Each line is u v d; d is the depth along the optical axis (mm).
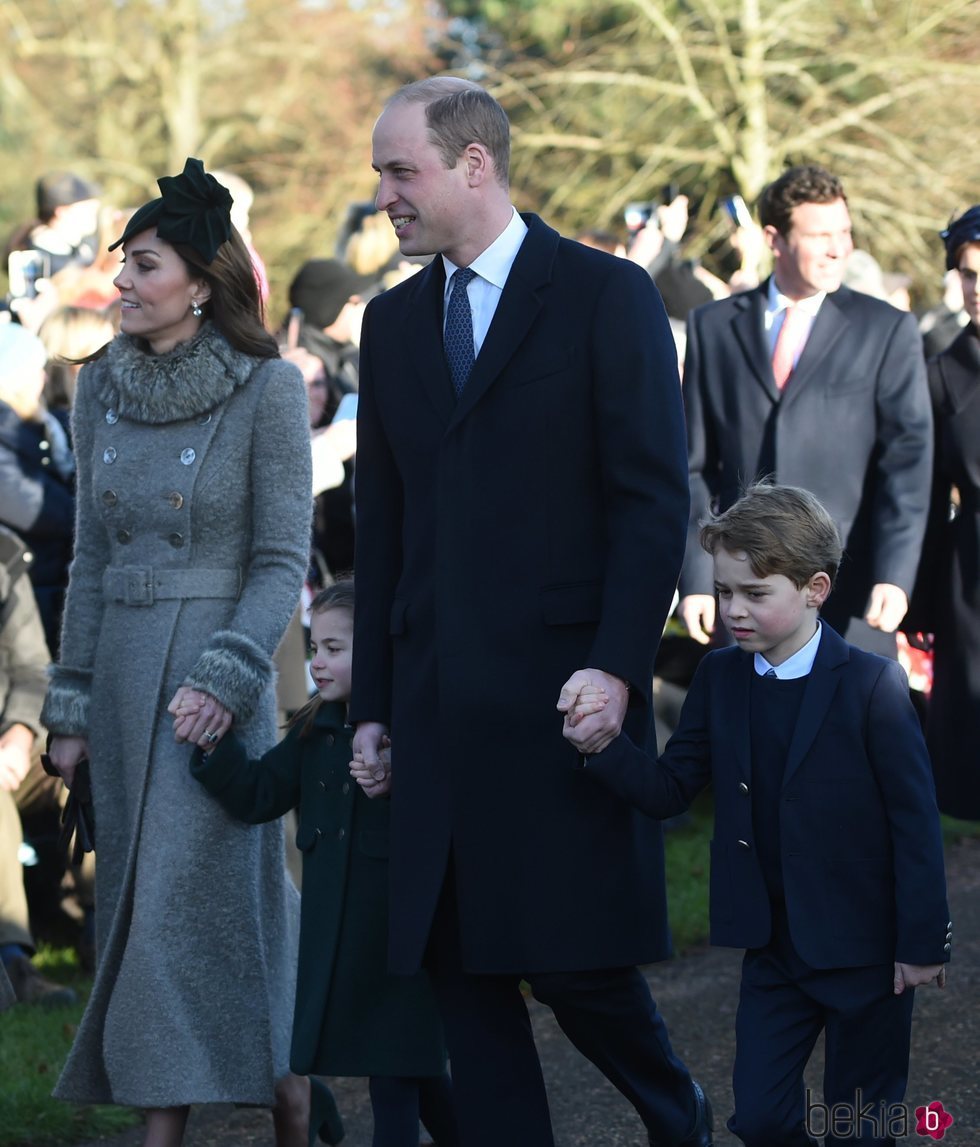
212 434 7891
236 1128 9148
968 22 34562
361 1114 9242
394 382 7035
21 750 10773
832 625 10844
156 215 7828
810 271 10734
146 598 7887
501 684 6676
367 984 7516
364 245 15562
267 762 7840
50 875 12555
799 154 35312
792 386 10797
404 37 45531
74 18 46281
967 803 11336
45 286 13422
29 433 11711
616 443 6656
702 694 7199
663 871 7039
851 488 10781
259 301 8125
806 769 6812
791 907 6762
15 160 45781
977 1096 8844
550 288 6785
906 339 10812
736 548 6820
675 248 16766
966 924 12117
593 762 6547
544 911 6668
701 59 35875
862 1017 6738
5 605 10977
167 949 7664
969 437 11109
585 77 35750
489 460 6738
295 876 11172
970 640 11266
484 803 6699
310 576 12297
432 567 6891
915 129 34625
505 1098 6922
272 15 46188
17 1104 9094
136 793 7824
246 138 47000
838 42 35031
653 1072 7145
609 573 6625
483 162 6777
